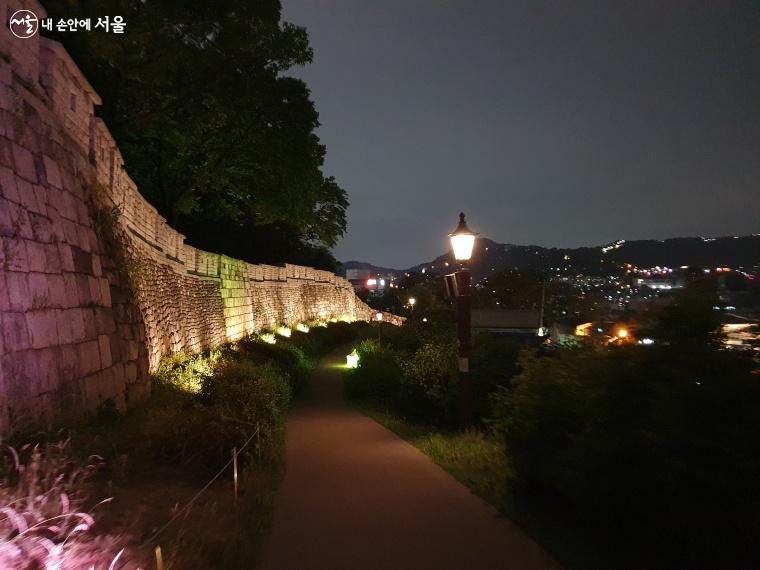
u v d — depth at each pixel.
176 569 4.78
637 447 5.16
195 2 23.77
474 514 7.03
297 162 30.72
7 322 7.18
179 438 8.64
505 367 13.77
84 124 11.46
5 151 7.90
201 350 22.52
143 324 13.66
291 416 16.94
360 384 21.33
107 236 12.05
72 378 8.82
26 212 8.17
